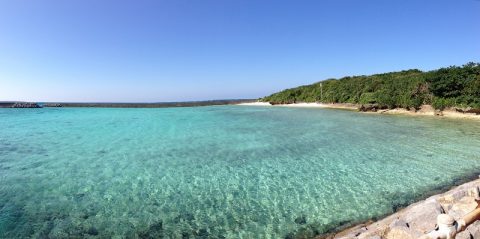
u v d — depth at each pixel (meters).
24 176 11.78
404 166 12.73
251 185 10.79
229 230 7.62
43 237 7.21
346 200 9.34
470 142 17.44
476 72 33.03
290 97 75.50
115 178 11.60
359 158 14.30
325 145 17.56
